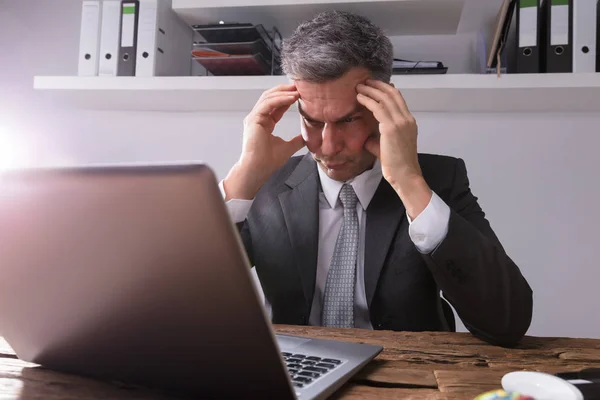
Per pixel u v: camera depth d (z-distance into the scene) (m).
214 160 2.41
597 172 2.15
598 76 1.81
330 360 0.68
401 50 2.30
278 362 0.45
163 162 0.40
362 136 1.12
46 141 2.51
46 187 0.45
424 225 0.93
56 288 0.49
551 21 1.87
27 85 2.54
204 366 0.48
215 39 2.07
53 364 0.60
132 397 0.52
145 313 0.47
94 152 2.48
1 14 2.56
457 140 2.23
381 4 2.00
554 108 2.14
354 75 1.06
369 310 1.19
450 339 0.86
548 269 2.18
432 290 1.23
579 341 0.87
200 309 0.44
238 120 2.40
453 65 2.27
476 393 0.60
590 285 2.15
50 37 2.54
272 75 2.21
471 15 2.26
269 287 1.30
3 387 0.55
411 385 0.63
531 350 0.80
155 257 0.43
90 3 2.18
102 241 0.44
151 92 2.14
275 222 1.32
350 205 1.29
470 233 0.91
